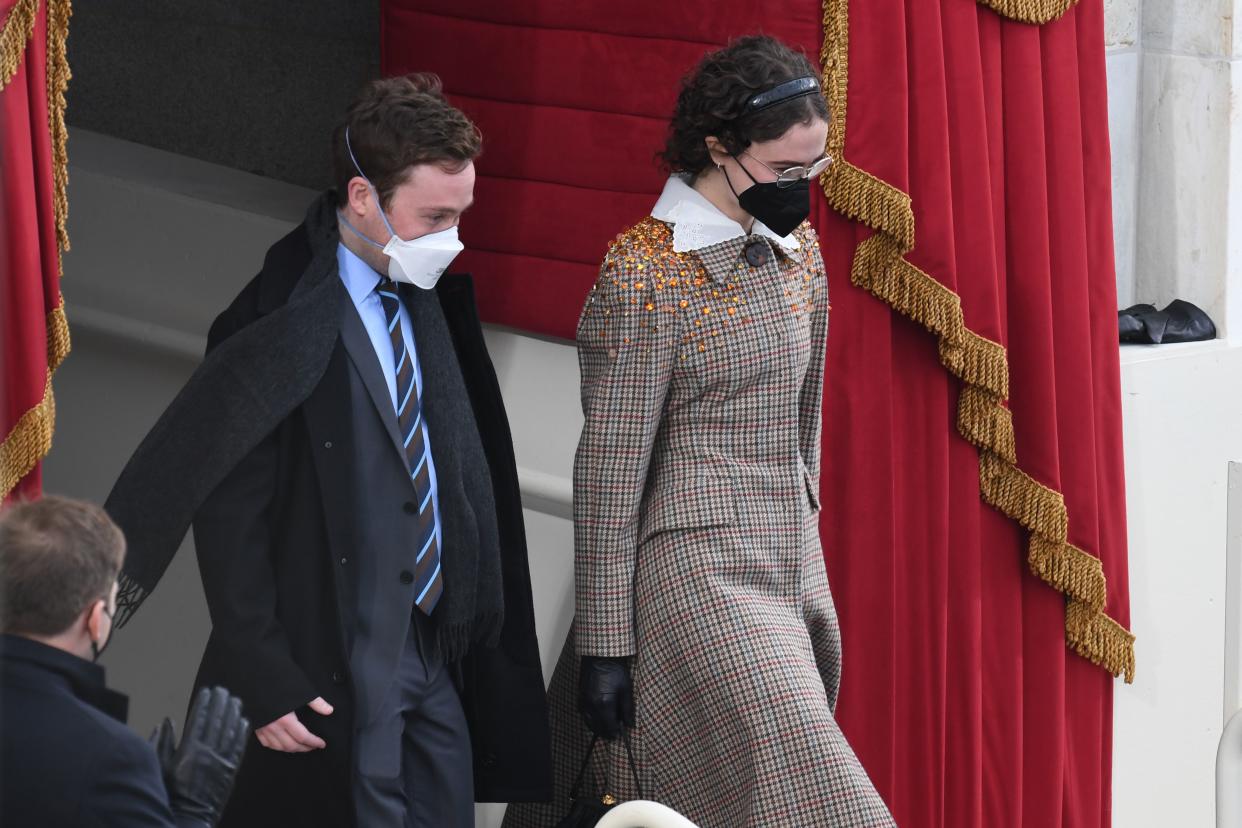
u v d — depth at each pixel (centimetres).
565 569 1458
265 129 1897
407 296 1005
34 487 977
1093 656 1550
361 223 966
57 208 990
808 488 1148
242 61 1905
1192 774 1772
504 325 1470
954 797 1481
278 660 944
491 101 1415
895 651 1414
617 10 1342
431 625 1032
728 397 1081
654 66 1336
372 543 977
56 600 675
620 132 1362
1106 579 1549
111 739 687
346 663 964
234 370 938
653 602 1090
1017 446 1462
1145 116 1734
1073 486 1495
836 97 1293
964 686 1468
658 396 1064
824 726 1067
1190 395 1681
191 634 1611
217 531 948
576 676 1194
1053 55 1433
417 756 1048
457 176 951
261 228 1678
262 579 955
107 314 1748
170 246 1725
